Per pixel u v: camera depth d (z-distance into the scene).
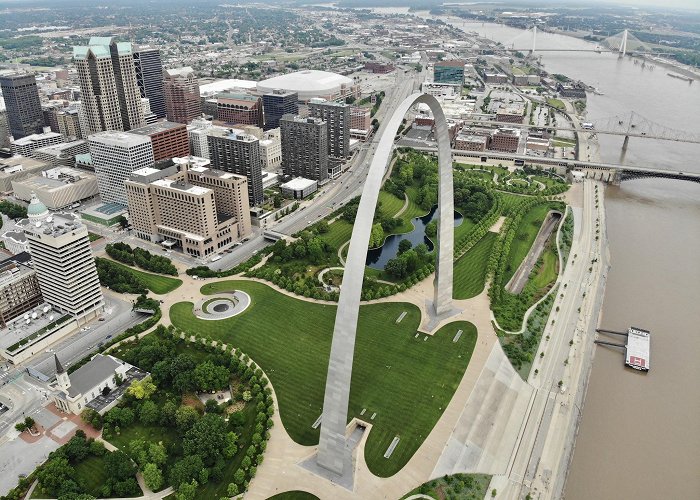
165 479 175.88
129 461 176.75
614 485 182.25
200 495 170.50
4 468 181.88
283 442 189.38
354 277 154.88
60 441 192.88
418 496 170.00
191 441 181.25
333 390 165.25
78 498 162.00
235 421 194.75
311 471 177.75
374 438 191.25
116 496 170.50
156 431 195.75
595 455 193.75
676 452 195.88
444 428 196.50
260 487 172.00
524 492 175.75
